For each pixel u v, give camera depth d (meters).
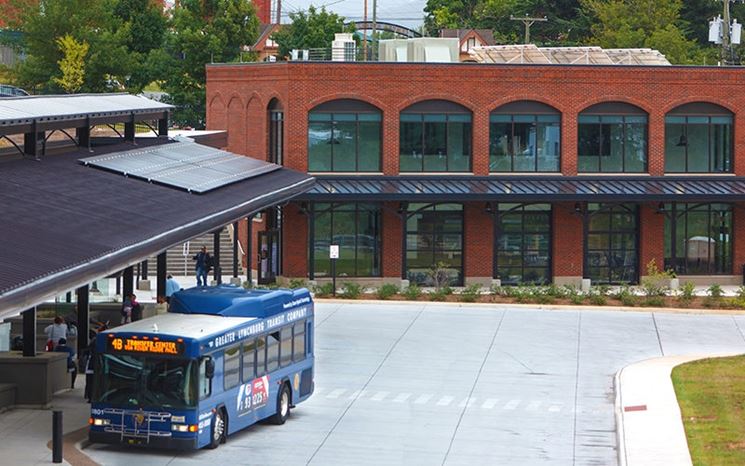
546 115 72.31
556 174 72.19
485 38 143.62
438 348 51.72
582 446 35.97
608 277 72.94
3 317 24.30
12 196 35.44
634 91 72.56
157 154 50.31
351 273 70.50
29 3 107.56
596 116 72.75
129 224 35.12
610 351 52.03
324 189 68.38
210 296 36.19
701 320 60.41
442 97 71.19
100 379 32.94
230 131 80.31
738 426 36.91
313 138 70.69
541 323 58.41
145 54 119.38
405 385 44.56
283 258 70.19
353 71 70.50
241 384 35.22
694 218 73.19
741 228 73.31
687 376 45.28
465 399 42.47
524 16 140.00
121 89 110.81
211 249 75.50
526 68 71.75
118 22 110.25
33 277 26.36
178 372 32.72
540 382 45.62
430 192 68.88
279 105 72.12
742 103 73.31
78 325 42.94
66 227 32.75
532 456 34.72
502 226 72.06
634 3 129.62
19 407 37.72
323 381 44.94
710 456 33.25
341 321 57.69
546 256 72.50
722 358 49.44
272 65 72.19
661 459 33.12
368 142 71.12
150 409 32.69
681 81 72.75
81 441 33.59
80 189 38.94
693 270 73.44
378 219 70.56
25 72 105.12
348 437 36.44
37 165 41.50
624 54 78.19
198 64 109.81
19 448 32.66
